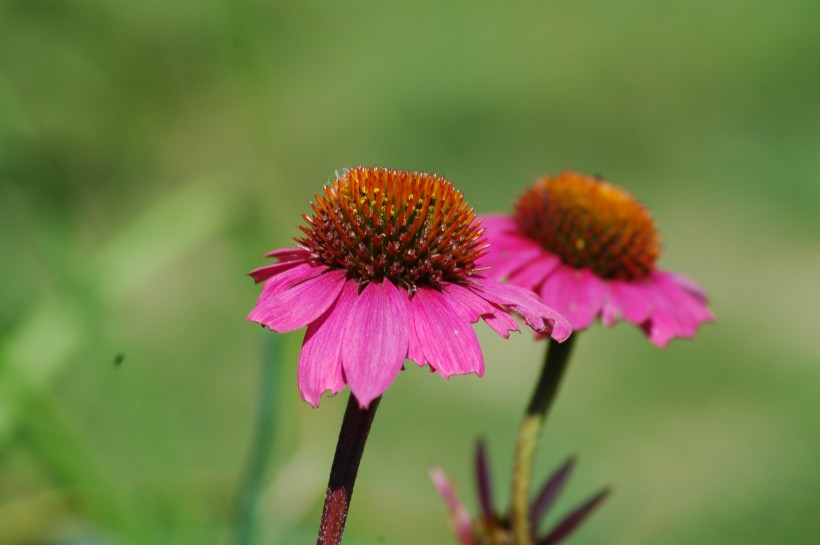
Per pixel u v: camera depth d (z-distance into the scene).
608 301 0.53
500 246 0.54
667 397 1.17
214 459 0.94
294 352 0.69
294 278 0.47
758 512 1.01
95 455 0.66
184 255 1.20
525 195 0.55
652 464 1.06
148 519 0.65
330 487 0.47
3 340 0.65
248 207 0.83
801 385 1.20
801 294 1.33
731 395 1.17
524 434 0.53
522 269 0.53
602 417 1.13
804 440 1.11
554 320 0.48
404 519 0.72
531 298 0.48
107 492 0.65
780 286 1.34
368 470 1.00
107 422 0.76
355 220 0.47
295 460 0.66
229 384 1.05
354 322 0.46
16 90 1.19
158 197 1.21
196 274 1.19
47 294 0.91
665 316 0.54
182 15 1.39
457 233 0.48
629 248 0.54
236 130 1.32
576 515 0.54
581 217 0.54
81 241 0.88
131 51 1.34
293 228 0.87
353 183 0.48
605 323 0.53
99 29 1.32
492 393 1.13
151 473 0.69
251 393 1.04
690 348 1.25
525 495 0.53
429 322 0.47
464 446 1.04
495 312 0.47
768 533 1.00
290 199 0.86
